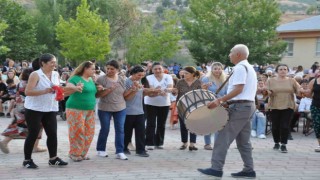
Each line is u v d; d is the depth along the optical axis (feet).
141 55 135.23
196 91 23.41
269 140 38.04
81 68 27.04
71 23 120.26
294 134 42.57
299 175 25.09
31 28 135.54
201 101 22.91
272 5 112.06
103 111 28.66
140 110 29.86
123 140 28.94
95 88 27.73
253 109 23.15
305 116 41.57
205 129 23.12
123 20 152.25
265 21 110.32
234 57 23.25
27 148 25.45
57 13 148.56
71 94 26.86
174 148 33.19
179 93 31.81
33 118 25.00
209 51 110.32
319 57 123.54
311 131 43.57
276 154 31.53
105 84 28.25
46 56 25.00
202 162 28.27
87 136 27.91
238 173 24.14
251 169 23.95
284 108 32.12
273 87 32.45
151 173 24.89
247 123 23.49
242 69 22.44
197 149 32.65
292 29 126.00
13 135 29.40
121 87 28.66
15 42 132.36
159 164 27.43
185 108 23.20
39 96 24.86
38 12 151.53
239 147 24.11
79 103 27.04
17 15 132.87
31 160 25.68
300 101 42.60
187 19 118.32
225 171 25.76
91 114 27.94
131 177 23.88
